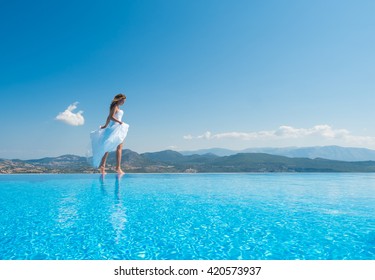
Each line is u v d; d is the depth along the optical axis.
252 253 3.37
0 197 6.84
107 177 11.67
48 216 4.94
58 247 3.49
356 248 3.50
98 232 4.06
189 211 5.38
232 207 5.79
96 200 6.47
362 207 5.82
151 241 3.72
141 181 10.72
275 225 4.43
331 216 5.01
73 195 7.19
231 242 3.70
